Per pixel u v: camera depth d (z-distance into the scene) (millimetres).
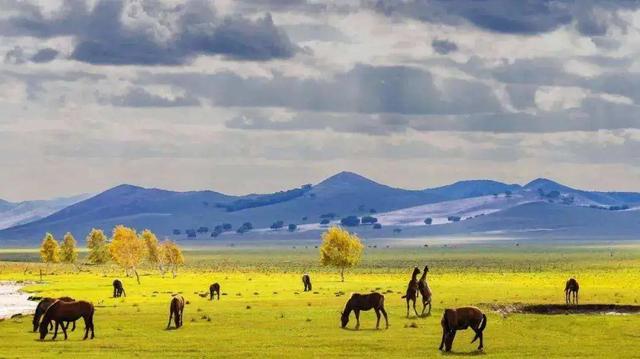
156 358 57156
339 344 62188
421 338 64750
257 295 107812
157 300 102000
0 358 57312
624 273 175125
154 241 186125
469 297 96375
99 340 65125
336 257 152250
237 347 61281
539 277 158000
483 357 57188
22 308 100250
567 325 72688
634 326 72000
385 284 136625
